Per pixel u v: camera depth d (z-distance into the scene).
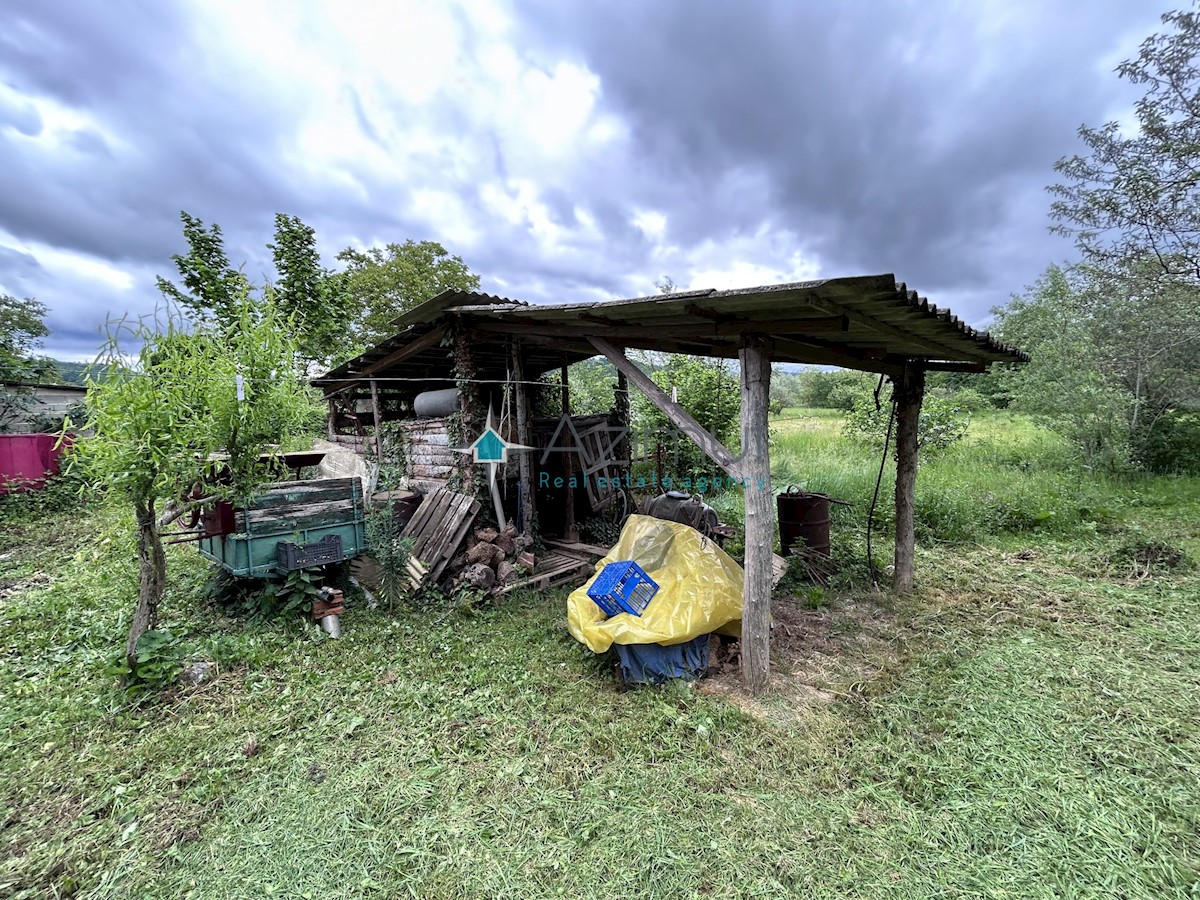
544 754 2.72
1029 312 11.45
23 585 5.28
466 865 2.06
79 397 11.50
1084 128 8.16
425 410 6.83
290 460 5.33
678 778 2.53
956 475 9.18
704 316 3.20
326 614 4.20
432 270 19.47
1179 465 9.25
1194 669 3.55
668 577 3.74
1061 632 4.15
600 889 1.96
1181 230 7.74
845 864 2.06
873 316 2.86
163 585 3.44
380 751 2.76
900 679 3.46
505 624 4.35
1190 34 6.89
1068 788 2.45
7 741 2.82
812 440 12.37
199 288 10.78
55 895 1.96
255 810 2.35
